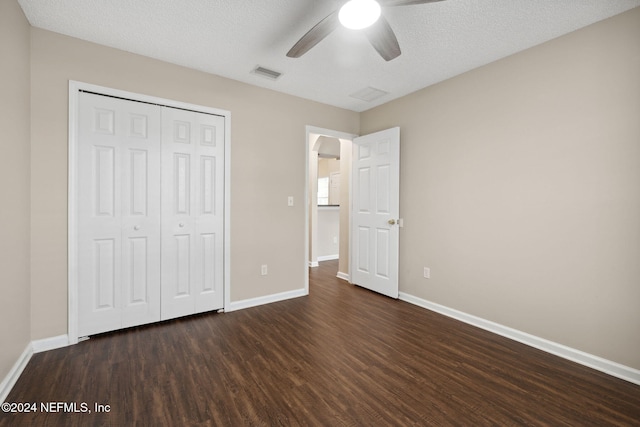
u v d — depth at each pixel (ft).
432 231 10.27
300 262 11.67
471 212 9.13
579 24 6.81
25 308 6.64
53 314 7.30
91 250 7.82
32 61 7.01
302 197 11.63
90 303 7.84
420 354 7.27
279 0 6.20
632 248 6.25
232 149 9.96
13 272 6.01
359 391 5.81
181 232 9.14
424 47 7.84
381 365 6.75
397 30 7.09
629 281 6.29
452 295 9.68
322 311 10.09
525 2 6.10
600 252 6.67
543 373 6.49
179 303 9.17
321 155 21.66
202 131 9.43
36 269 7.07
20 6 6.31
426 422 5.01
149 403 5.39
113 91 8.00
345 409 5.30
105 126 7.97
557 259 7.32
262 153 10.61
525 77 7.89
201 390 5.77
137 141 8.41
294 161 11.37
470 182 9.15
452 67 8.98
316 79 9.93
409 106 11.07
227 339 7.94
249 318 9.41
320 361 6.89
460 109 9.41
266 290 10.83
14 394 5.58
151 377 6.17
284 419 5.04
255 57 8.54
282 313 9.87
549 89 7.45
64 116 7.38
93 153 7.81
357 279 13.09
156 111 8.68
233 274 10.10
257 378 6.19
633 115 6.21
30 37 6.97
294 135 11.35
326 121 12.23
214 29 7.24
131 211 8.36
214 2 6.26
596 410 5.32
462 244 9.38
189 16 6.73
